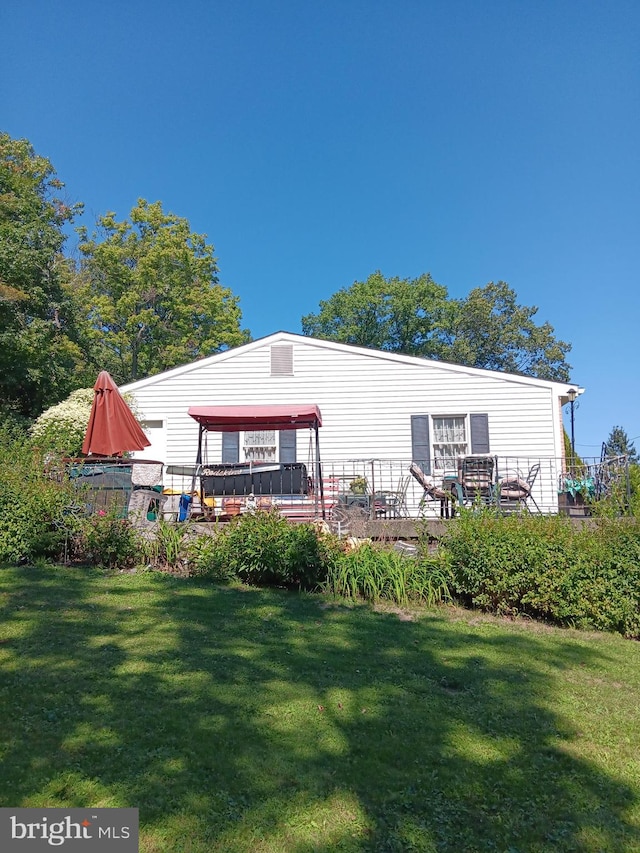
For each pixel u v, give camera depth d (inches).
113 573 285.3
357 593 279.4
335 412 582.6
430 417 577.0
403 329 1518.2
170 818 113.2
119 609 231.3
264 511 318.0
